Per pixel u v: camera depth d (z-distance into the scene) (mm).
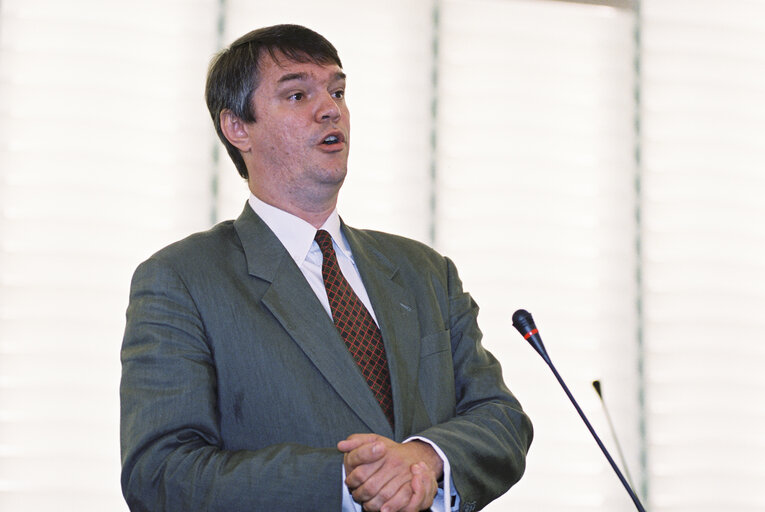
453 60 8836
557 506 8102
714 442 8477
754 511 8375
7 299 7578
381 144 8492
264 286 4102
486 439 3863
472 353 4434
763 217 9031
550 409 8250
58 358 7559
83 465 7434
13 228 7691
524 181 8688
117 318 7711
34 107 7918
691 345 8641
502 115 8797
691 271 8797
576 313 8492
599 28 9180
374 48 8703
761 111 9258
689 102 9156
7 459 7340
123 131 8039
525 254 8523
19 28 8047
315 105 4559
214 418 3762
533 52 9000
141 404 3719
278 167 4531
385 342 4117
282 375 3855
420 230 8375
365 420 3826
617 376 8445
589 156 8867
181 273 4027
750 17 9367
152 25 8297
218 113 4863
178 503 3465
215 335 3918
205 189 8070
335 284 4266
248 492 3438
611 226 8758
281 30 4781
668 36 9250
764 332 8781
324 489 3420
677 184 8961
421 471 3432
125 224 7871
